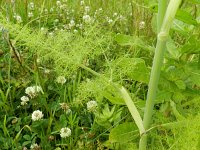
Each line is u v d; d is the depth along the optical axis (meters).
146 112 0.25
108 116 0.35
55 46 0.27
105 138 0.36
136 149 0.29
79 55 0.27
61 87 0.41
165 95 0.29
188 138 0.25
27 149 0.36
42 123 0.37
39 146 0.34
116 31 0.56
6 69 0.44
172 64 0.29
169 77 0.29
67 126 0.38
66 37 0.27
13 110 0.39
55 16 0.62
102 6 0.69
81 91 0.28
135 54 0.41
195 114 0.28
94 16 0.61
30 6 0.64
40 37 0.27
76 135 0.35
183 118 0.28
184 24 0.30
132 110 0.26
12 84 0.43
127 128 0.30
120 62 0.28
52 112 0.39
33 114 0.37
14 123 0.37
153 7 0.28
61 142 0.36
